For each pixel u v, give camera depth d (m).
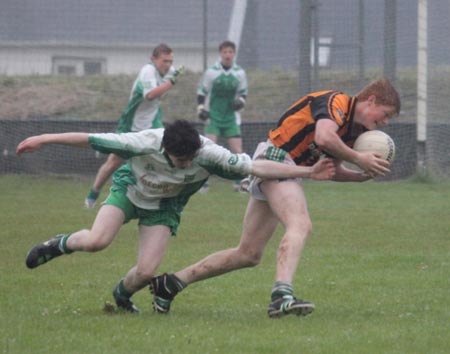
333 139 14.46
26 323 14.57
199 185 15.17
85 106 49.28
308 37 44.81
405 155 41.78
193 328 14.26
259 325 14.48
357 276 19.45
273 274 19.83
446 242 24.64
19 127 42.66
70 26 52.66
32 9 52.25
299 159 15.28
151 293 15.96
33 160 42.78
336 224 28.03
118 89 50.97
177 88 51.06
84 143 14.48
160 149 14.52
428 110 41.09
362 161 14.59
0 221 28.44
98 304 16.52
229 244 24.28
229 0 55.38
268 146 15.36
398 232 26.39
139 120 32.28
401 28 49.00
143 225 15.34
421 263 21.12
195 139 14.12
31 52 52.06
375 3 47.72
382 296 17.28
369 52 47.91
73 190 37.88
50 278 19.20
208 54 54.34
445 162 41.62
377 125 15.17
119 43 53.50
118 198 15.09
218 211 31.16
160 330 14.09
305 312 14.76
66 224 27.84
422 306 16.28
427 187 39.22
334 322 14.70
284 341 13.34
